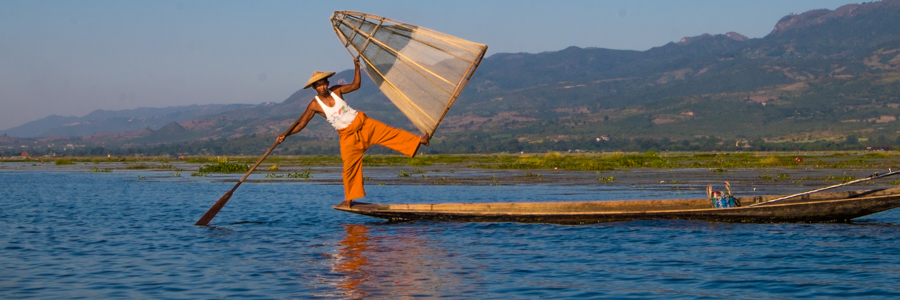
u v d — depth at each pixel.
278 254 12.63
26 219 18.47
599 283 10.08
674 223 15.84
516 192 29.06
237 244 13.85
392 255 12.42
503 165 60.19
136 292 9.74
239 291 9.75
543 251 12.70
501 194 28.02
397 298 9.31
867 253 11.98
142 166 72.50
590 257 12.07
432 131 13.26
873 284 9.75
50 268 11.44
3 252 12.99
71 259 12.24
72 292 9.77
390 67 13.31
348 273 10.88
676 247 12.95
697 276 10.46
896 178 34.72
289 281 10.35
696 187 30.55
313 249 13.16
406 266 11.41
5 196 27.55
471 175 45.91
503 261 11.77
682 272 10.75
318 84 13.67
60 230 16.11
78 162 104.56
